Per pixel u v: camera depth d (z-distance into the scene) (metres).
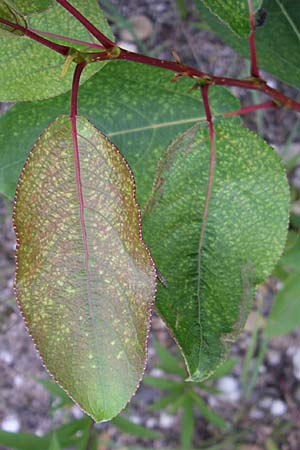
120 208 0.24
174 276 0.29
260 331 0.53
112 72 0.32
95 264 0.24
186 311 0.29
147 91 0.32
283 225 0.29
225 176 0.29
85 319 0.24
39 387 0.54
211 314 0.29
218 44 0.52
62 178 0.24
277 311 0.44
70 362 0.24
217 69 0.52
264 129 0.52
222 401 0.53
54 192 0.24
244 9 0.28
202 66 0.52
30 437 0.42
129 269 0.24
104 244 0.24
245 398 0.53
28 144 0.32
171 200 0.29
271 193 0.29
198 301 0.29
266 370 0.53
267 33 0.34
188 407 0.45
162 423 0.53
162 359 0.44
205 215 0.29
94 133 0.24
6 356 0.54
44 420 0.54
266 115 0.52
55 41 0.28
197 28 0.52
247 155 0.29
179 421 0.53
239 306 0.29
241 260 0.29
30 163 0.24
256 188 0.29
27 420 0.54
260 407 0.53
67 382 0.24
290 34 0.33
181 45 0.52
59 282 0.24
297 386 0.53
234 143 0.29
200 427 0.53
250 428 0.53
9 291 0.53
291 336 0.53
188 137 0.28
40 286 0.24
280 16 0.33
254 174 0.29
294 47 0.34
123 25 0.47
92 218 0.24
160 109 0.32
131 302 0.24
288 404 0.53
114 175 0.24
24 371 0.54
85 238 0.24
